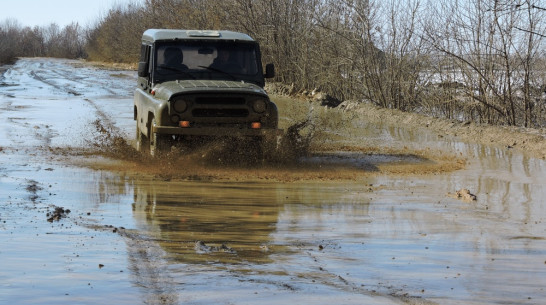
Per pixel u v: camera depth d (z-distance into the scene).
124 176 10.87
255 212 8.18
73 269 5.45
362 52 23.98
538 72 18.34
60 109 23.20
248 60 13.05
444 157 13.40
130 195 9.23
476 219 7.86
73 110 22.94
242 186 10.13
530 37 17.75
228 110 11.74
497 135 15.99
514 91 18.41
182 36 13.04
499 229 7.34
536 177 11.05
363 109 23.00
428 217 7.95
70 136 16.03
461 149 14.58
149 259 5.84
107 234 6.82
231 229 7.21
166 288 4.98
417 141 15.91
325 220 7.74
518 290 5.12
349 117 21.52
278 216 7.96
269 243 6.59
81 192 9.37
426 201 9.02
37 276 5.21
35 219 7.46
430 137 16.66
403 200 9.09
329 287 5.11
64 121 19.38
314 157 13.38
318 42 28.00
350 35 25.08
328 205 8.69
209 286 5.05
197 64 12.84
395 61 22.89
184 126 11.56
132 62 77.00
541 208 8.56
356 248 6.41
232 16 35.44
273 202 8.87
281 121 20.00
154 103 11.96
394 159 13.19
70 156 12.98
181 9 46.81
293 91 30.75
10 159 12.38
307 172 11.56
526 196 9.41
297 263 5.81
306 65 30.56
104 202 8.68
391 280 5.34
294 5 32.75
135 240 6.58
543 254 6.27
